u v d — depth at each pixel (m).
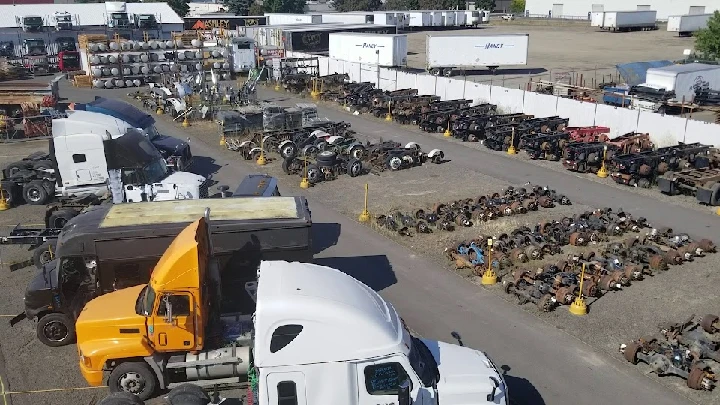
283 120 35.47
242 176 29.69
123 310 12.12
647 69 48.44
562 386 13.11
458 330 15.48
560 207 24.94
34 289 14.34
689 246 19.88
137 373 12.00
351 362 9.03
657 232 20.84
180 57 60.88
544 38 97.62
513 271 18.81
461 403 9.59
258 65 62.88
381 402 9.17
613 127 34.97
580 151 29.61
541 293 16.78
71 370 13.77
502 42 60.56
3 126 39.00
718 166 28.00
